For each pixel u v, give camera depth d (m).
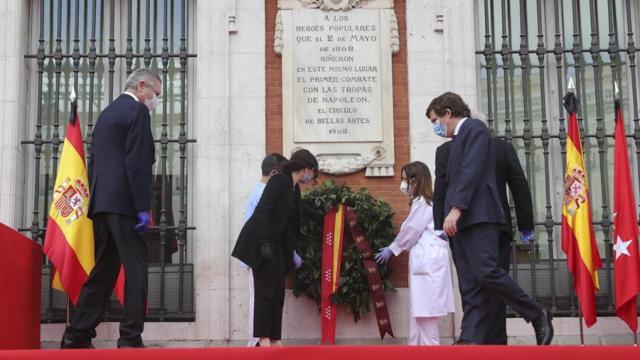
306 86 9.66
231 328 9.23
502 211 6.55
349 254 9.04
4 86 9.52
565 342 9.25
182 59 9.80
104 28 10.01
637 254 8.69
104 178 6.96
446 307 8.24
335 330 9.13
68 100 9.91
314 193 9.16
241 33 9.73
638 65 9.99
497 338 6.83
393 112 9.65
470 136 6.53
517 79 9.99
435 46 9.73
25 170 9.72
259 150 9.53
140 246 6.97
